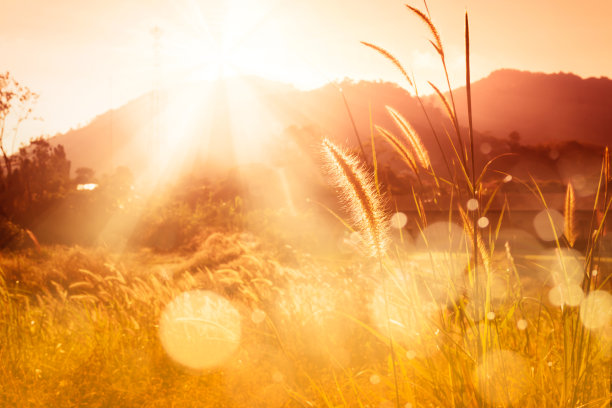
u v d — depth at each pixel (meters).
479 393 2.71
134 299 8.14
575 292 2.98
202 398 4.90
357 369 4.98
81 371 5.69
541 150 131.75
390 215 2.54
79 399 5.04
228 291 9.05
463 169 2.78
